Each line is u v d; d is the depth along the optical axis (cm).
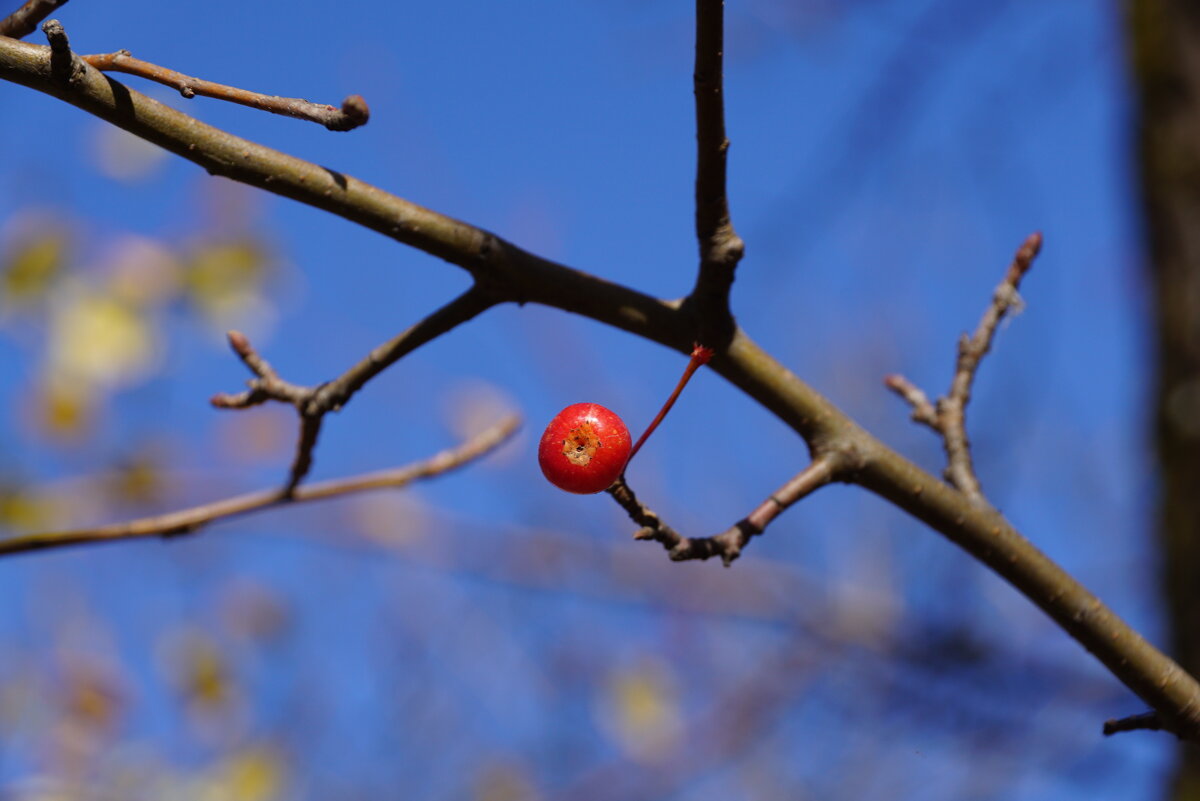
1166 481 352
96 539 196
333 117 129
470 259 163
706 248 167
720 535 153
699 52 150
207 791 446
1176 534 342
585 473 135
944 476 186
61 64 137
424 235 161
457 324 171
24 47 137
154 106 145
